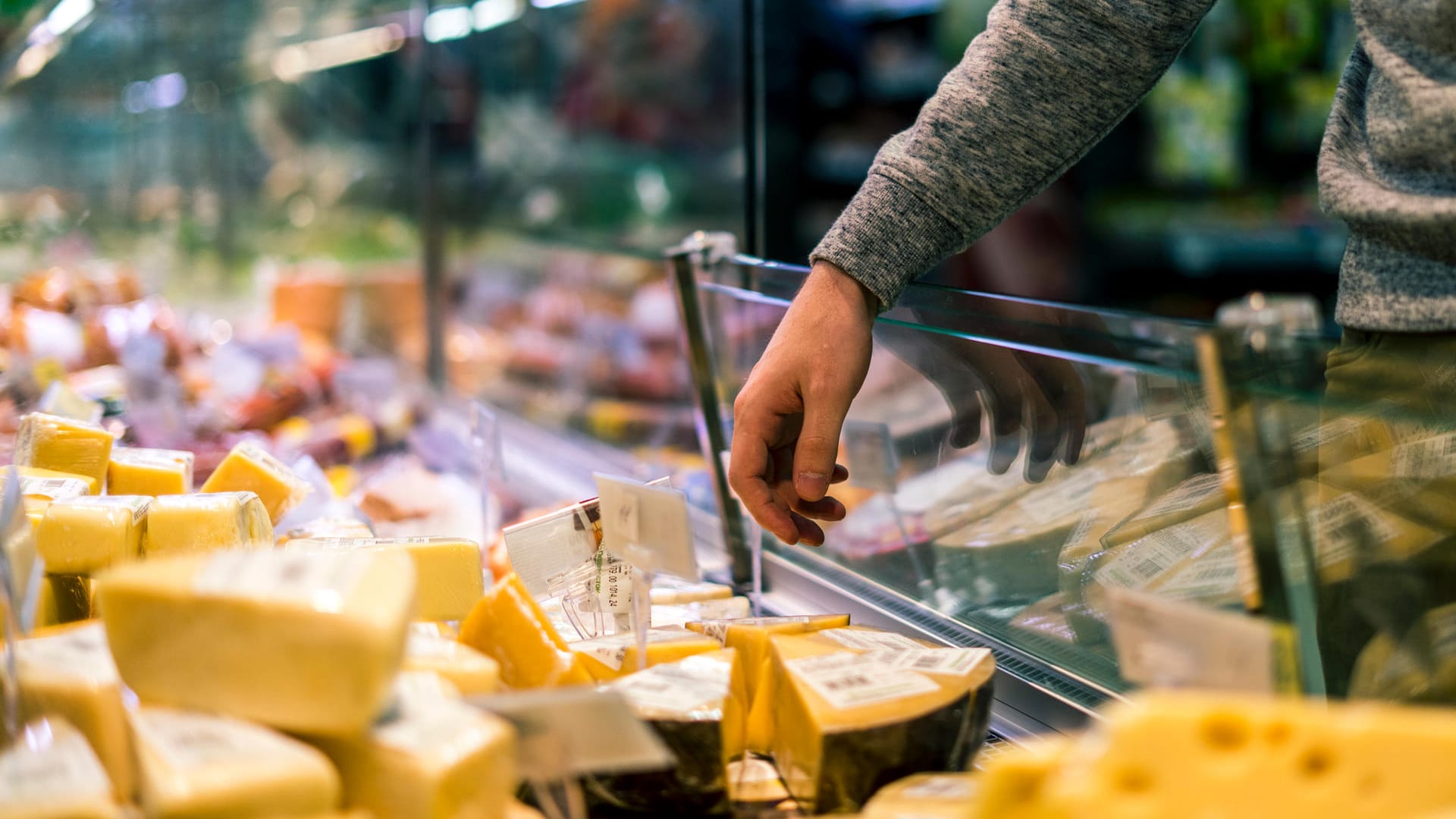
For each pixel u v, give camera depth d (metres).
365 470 2.10
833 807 0.79
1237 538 0.71
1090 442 0.92
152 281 2.81
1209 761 0.54
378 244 2.89
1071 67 1.12
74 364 2.15
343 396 2.31
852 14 2.97
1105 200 2.91
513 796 0.78
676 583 1.30
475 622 0.92
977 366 1.02
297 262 2.94
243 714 0.68
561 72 2.54
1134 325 0.85
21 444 1.25
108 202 2.73
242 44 2.82
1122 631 0.72
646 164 2.34
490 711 0.71
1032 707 0.98
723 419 1.42
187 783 0.60
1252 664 0.64
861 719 0.79
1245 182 2.75
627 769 0.80
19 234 2.59
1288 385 0.70
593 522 1.11
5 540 0.77
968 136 1.13
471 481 1.97
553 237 2.55
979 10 2.69
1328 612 0.72
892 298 1.11
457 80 2.71
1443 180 0.90
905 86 2.90
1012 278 2.94
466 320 2.75
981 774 0.79
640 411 2.18
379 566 0.71
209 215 2.89
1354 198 0.94
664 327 2.18
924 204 1.12
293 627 0.65
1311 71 2.61
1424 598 0.73
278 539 1.21
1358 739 0.53
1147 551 0.88
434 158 2.74
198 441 1.88
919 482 1.14
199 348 2.43
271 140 2.91
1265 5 2.56
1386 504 0.73
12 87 2.52
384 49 2.80
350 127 2.88
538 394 2.48
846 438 1.23
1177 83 2.68
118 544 1.00
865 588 1.24
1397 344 0.93
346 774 0.67
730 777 0.88
